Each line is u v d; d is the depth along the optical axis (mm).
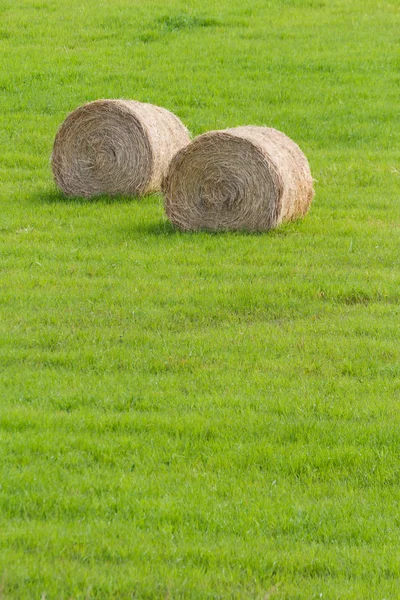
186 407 19812
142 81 52594
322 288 27016
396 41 59812
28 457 17391
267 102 50250
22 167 41875
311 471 17375
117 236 32375
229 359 22312
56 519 15484
